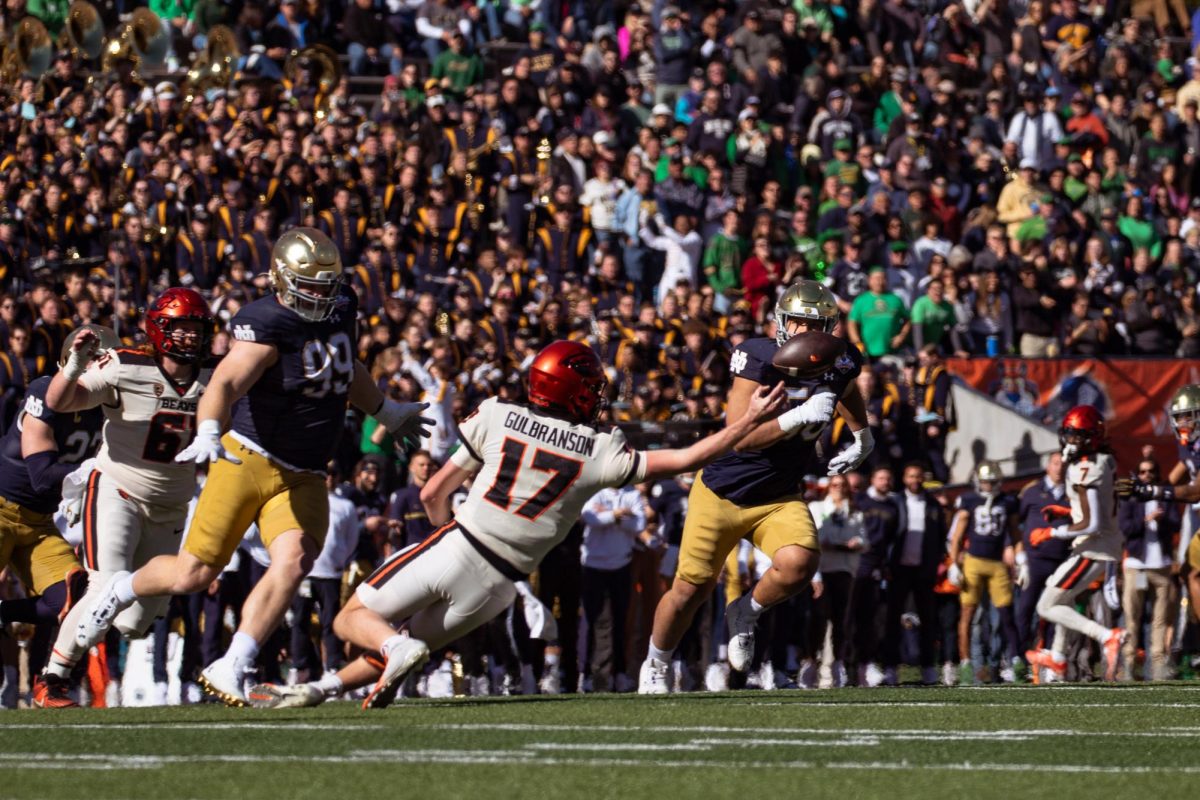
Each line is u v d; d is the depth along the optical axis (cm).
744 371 2820
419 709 2322
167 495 2688
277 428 2344
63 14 6231
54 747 1864
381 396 2550
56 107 5653
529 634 3878
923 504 4312
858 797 1553
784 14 6738
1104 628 3984
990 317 5700
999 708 2447
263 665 3853
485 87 6259
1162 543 4422
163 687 3791
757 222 5759
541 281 5219
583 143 5984
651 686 2977
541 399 2216
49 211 5047
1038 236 6019
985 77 7088
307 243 2312
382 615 2242
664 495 4197
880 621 4225
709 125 6169
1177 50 7412
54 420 2889
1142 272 6128
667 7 6588
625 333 5006
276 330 2308
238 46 6212
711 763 1752
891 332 5425
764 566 4072
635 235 5809
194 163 5316
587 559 4009
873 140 6588
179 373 2658
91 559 2658
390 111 5962
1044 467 5100
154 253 5081
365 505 4038
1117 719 2284
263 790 1552
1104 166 6512
